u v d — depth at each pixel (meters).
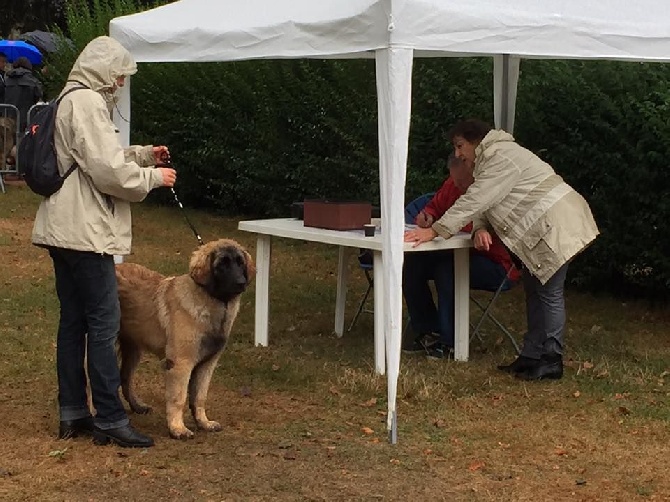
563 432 5.30
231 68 13.40
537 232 6.09
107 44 4.64
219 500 4.26
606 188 8.77
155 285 5.06
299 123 12.49
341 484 4.47
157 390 5.99
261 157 12.95
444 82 10.16
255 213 14.06
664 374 6.55
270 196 13.26
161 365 6.51
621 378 6.44
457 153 6.45
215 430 5.18
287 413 5.58
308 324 7.91
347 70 11.97
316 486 4.44
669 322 8.37
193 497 4.29
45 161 4.50
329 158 12.09
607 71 8.76
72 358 4.96
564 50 5.43
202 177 14.17
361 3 5.18
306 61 12.45
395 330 5.08
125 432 4.87
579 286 9.57
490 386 6.18
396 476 4.60
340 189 12.37
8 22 29.44
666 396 6.04
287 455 4.83
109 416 4.87
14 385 6.03
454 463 4.80
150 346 5.06
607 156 8.56
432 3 4.98
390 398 5.11
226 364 6.63
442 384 6.18
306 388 6.08
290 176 12.73
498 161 6.10
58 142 4.52
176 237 12.14
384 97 4.98
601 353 7.18
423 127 10.44
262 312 7.16
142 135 14.72
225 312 4.93
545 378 6.36
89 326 4.75
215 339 4.95
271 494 4.34
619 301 9.19
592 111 8.77
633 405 5.84
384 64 4.96
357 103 11.87
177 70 14.05
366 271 7.66
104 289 4.68
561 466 4.79
